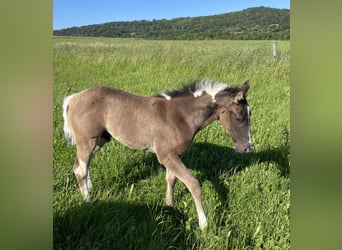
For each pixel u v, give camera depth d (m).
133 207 3.68
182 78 6.75
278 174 4.38
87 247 3.12
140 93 6.04
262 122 5.38
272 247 3.38
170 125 3.69
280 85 6.61
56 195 3.61
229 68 7.13
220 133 5.24
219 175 4.32
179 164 3.68
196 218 3.66
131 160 4.51
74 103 3.94
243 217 3.72
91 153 3.99
